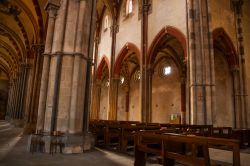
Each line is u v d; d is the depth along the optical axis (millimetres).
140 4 24250
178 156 4871
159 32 20953
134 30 24891
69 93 8742
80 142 8273
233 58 20812
